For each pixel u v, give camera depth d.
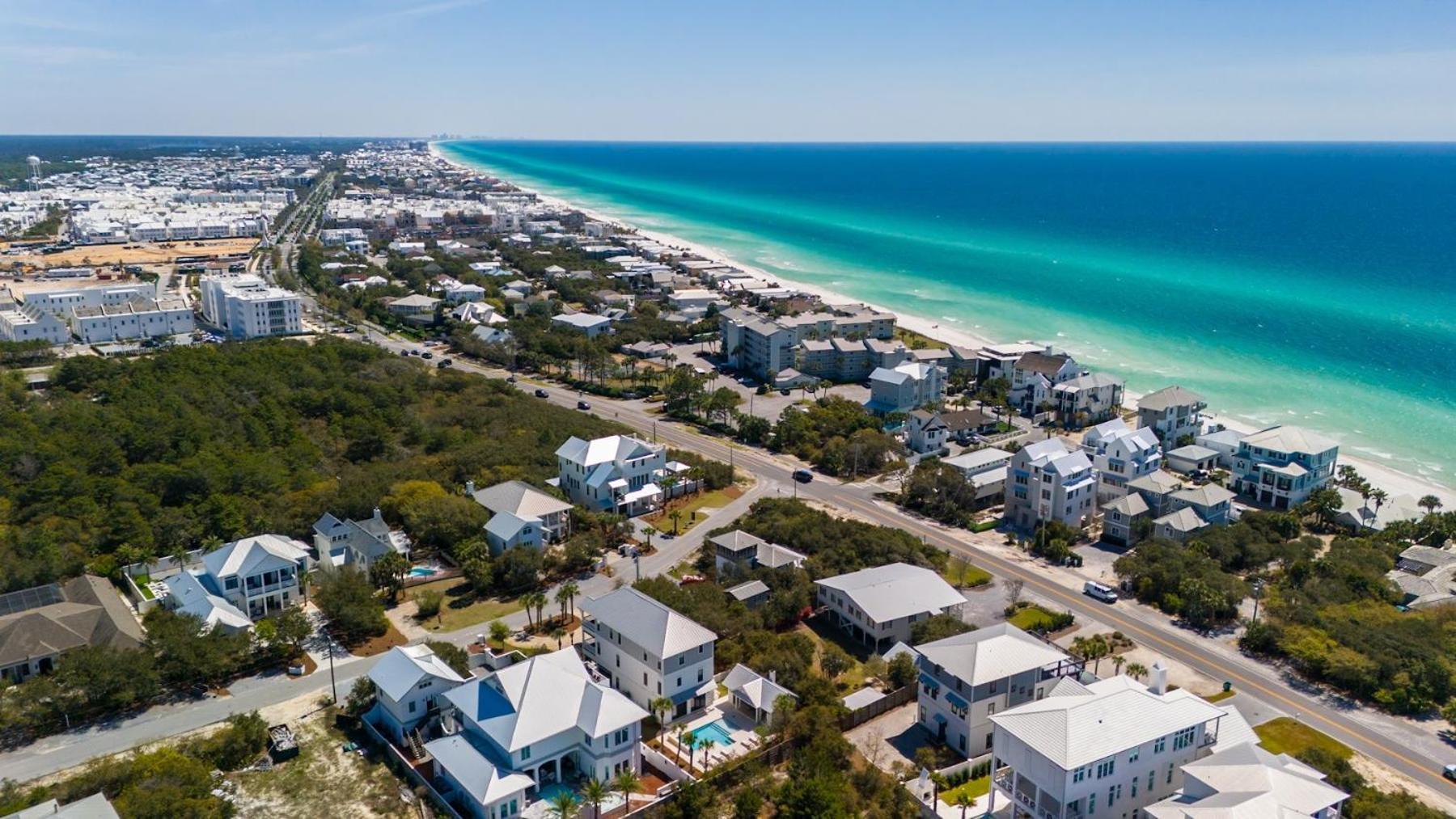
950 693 92.88
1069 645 114.50
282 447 172.88
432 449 179.12
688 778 87.19
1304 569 129.50
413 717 94.56
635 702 101.62
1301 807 69.94
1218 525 146.12
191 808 79.88
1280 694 104.38
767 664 103.25
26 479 152.25
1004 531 154.00
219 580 118.81
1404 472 181.00
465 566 129.00
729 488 170.50
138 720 98.19
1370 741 95.62
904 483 167.62
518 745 84.12
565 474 160.50
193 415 178.62
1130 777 78.12
